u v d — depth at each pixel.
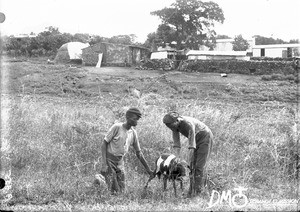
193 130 7.05
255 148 9.38
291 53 44.31
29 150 8.71
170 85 30.39
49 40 49.88
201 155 7.18
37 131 10.00
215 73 38.72
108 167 7.14
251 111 16.72
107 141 7.12
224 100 26.41
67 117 11.93
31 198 6.61
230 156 9.10
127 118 7.16
